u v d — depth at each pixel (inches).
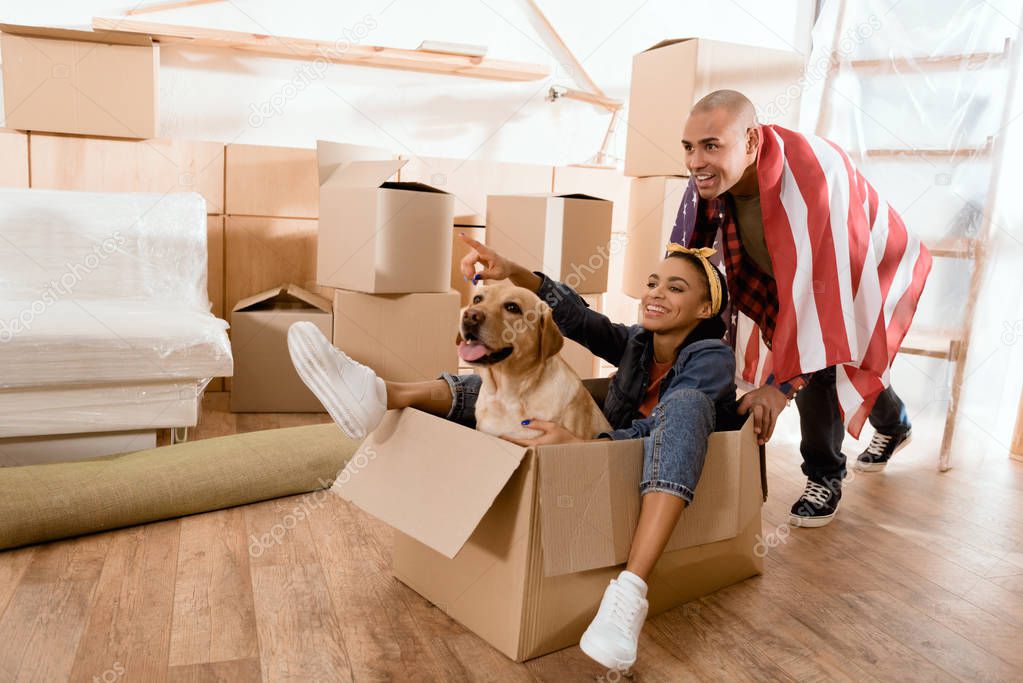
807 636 50.0
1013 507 77.9
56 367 71.4
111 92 98.7
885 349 61.7
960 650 49.3
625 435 51.1
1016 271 89.7
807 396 67.2
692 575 52.7
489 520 46.1
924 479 86.5
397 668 43.7
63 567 54.9
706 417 47.8
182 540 60.4
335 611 50.3
